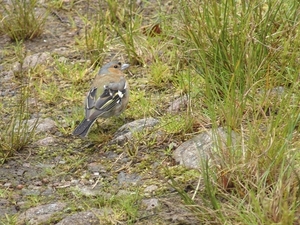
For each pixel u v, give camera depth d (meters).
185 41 12.68
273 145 8.94
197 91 11.55
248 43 11.16
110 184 9.95
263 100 10.11
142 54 13.67
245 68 11.41
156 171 10.08
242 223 8.15
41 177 10.34
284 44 11.70
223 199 8.97
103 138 11.16
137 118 11.80
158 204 9.12
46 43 15.06
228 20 12.27
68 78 13.43
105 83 11.45
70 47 14.73
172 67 13.05
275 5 12.30
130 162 10.42
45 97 12.71
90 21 15.31
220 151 9.24
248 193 8.56
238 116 10.28
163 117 11.50
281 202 8.08
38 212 9.33
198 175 9.63
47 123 11.90
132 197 9.34
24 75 13.80
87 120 10.97
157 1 15.76
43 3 16.64
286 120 9.64
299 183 8.26
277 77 11.27
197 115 11.02
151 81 12.74
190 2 13.20
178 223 8.66
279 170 8.87
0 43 15.25
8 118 12.18
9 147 10.97
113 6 15.31
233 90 10.42
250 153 9.03
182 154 10.26
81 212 9.11
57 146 11.22
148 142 10.80
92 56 13.94
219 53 11.56
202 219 8.54
